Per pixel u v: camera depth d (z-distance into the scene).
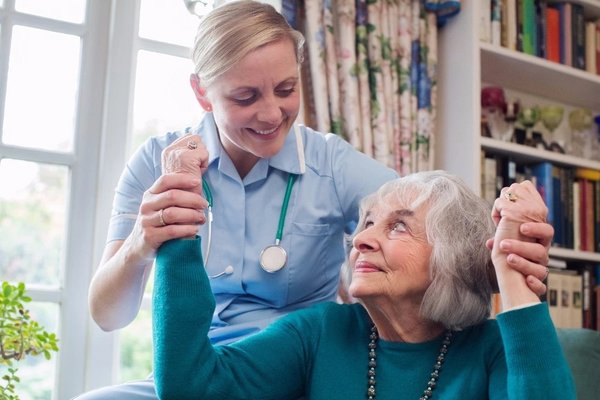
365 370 1.33
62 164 2.28
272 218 1.65
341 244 1.73
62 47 2.34
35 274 2.25
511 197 1.24
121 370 2.41
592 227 2.78
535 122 2.79
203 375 1.25
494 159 2.61
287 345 1.37
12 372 1.82
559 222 2.71
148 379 1.60
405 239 1.31
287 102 1.48
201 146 1.35
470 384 1.26
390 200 1.36
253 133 1.50
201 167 1.33
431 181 1.36
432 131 2.55
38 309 2.21
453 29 2.64
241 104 1.46
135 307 1.59
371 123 2.43
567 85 2.93
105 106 2.33
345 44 2.42
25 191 2.26
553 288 2.64
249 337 1.39
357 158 1.73
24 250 2.24
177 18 2.51
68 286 2.23
